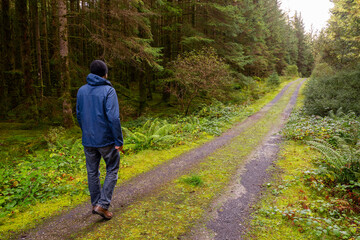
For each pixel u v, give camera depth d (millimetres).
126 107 13461
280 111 14711
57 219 2697
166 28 13852
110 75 16484
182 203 3105
